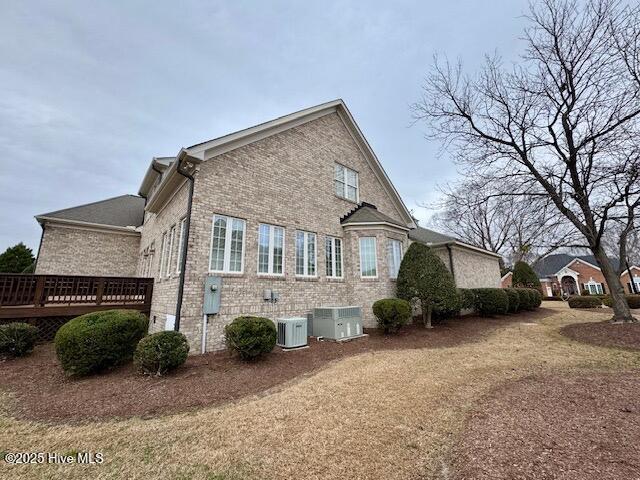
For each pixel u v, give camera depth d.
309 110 11.81
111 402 4.67
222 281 8.09
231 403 4.66
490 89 11.25
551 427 3.62
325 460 3.11
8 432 3.80
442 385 5.28
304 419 4.04
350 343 8.76
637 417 3.80
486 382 5.44
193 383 5.45
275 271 9.55
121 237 15.45
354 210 13.17
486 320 13.07
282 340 8.20
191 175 8.11
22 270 21.86
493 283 20.52
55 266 13.68
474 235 30.84
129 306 10.88
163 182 9.28
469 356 7.35
